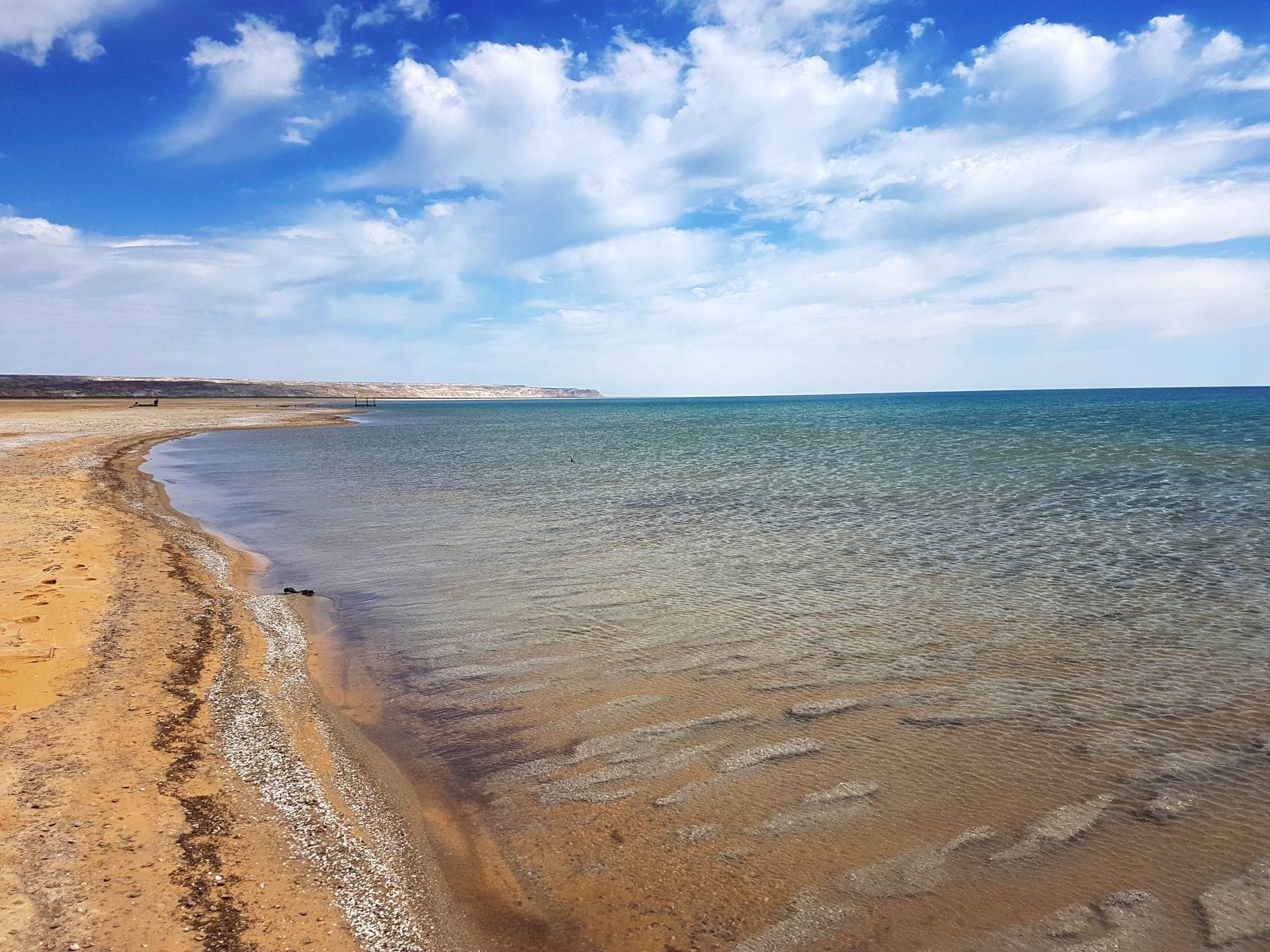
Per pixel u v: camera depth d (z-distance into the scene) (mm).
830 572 13484
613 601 11969
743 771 6695
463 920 4855
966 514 18953
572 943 4648
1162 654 9180
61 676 7957
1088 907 4844
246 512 21188
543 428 74938
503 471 32125
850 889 5078
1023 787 6293
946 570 13453
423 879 5266
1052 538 15805
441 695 8516
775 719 7695
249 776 6344
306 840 5512
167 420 68125
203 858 5098
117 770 6156
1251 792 6094
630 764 6883
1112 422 59875
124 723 7027
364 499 23531
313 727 7551
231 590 12359
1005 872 5215
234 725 7281
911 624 10492
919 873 5223
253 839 5426
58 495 19859
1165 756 6711
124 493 22141
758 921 4801
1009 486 23562
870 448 39844
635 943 4637
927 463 31234
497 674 9086
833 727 7492
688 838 5730
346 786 6430
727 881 5207
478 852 5613
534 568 14250
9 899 4438
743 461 34656
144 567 12898
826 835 5703
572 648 9906
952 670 8828
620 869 5375
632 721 7734
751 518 19203
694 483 26484
